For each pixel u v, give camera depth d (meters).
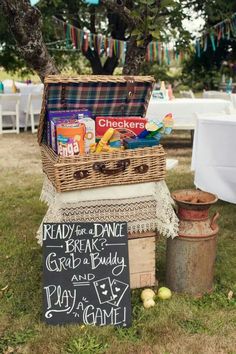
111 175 2.48
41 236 2.45
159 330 2.34
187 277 2.67
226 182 3.95
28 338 2.28
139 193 2.58
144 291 2.64
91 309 2.37
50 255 2.39
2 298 2.66
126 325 2.36
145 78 2.71
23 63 11.45
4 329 2.37
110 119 2.67
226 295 2.69
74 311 2.36
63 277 2.38
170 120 2.64
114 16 8.80
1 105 8.45
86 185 2.45
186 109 6.51
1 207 4.34
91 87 2.68
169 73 15.16
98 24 9.93
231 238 3.54
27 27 2.83
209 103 6.56
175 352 2.18
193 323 2.41
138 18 2.74
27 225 3.87
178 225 2.61
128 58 3.31
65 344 2.23
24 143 7.65
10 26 2.83
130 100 2.81
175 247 2.65
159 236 3.44
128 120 2.69
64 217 2.48
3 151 7.00
